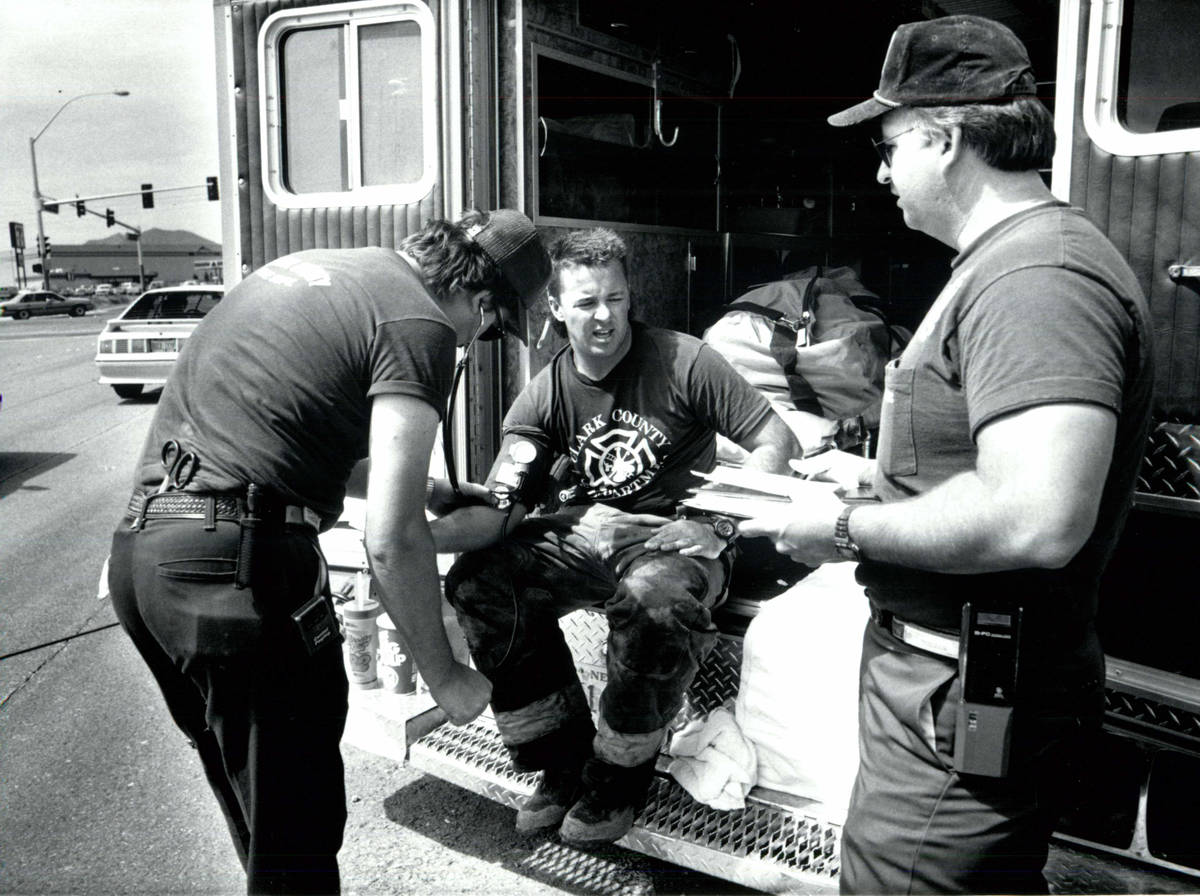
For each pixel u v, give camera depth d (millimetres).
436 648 1901
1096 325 1215
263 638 1732
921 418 1398
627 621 2139
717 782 2229
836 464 1921
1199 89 1867
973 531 1248
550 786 2395
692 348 2484
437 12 2760
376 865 2523
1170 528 1952
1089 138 1978
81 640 4348
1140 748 1964
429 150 2824
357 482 2260
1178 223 1893
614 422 2520
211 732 1974
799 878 2061
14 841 2697
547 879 2463
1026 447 1191
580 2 3322
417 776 3006
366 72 2914
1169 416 1925
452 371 1860
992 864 1397
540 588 2375
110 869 2561
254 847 1781
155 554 1737
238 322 1821
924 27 1397
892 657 1495
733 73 4258
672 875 2475
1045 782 1408
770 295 3424
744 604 2500
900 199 1469
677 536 2287
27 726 3451
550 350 3107
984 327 1264
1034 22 3043
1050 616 1375
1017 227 1323
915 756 1440
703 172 4238
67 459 8891
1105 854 2014
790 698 2207
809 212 4629
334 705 1844
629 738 2180
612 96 3617
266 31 2969
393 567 1778
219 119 3080
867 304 3467
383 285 1825
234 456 1745
